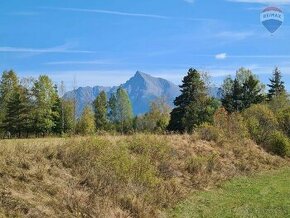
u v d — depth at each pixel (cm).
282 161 3806
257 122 4253
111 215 1614
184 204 2052
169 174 2448
